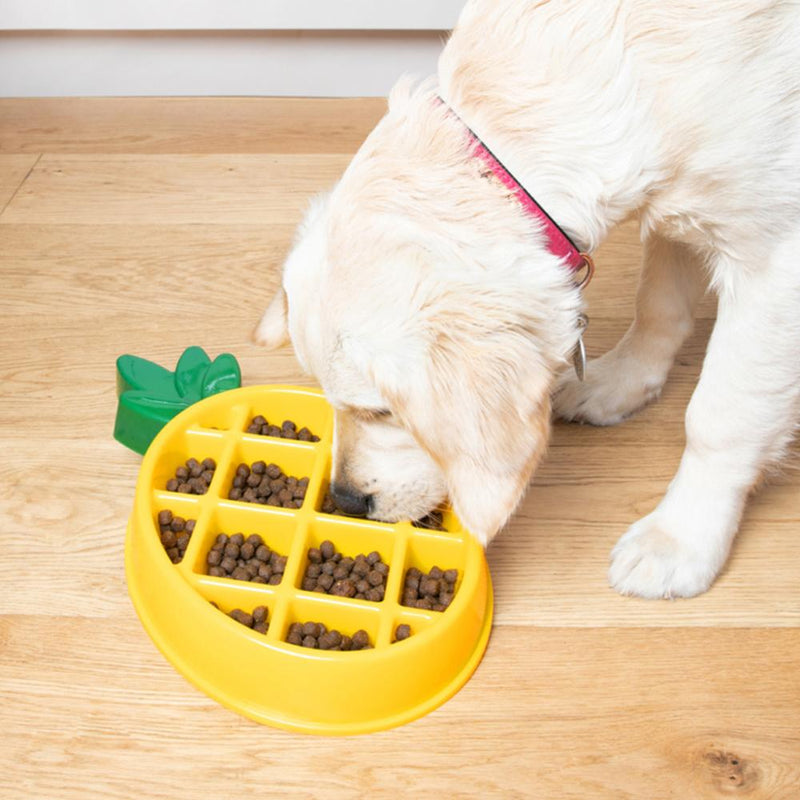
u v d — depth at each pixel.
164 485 1.47
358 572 1.36
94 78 2.66
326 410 1.56
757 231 1.21
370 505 1.33
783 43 1.12
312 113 2.63
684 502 1.42
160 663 1.30
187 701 1.25
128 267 2.04
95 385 1.75
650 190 1.15
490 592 1.40
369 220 1.09
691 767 1.21
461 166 1.10
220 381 1.61
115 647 1.32
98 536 1.48
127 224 2.17
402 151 1.12
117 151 2.43
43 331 1.87
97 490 1.55
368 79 2.70
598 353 1.86
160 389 1.59
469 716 1.25
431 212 1.08
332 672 1.17
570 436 1.70
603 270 2.08
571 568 1.47
